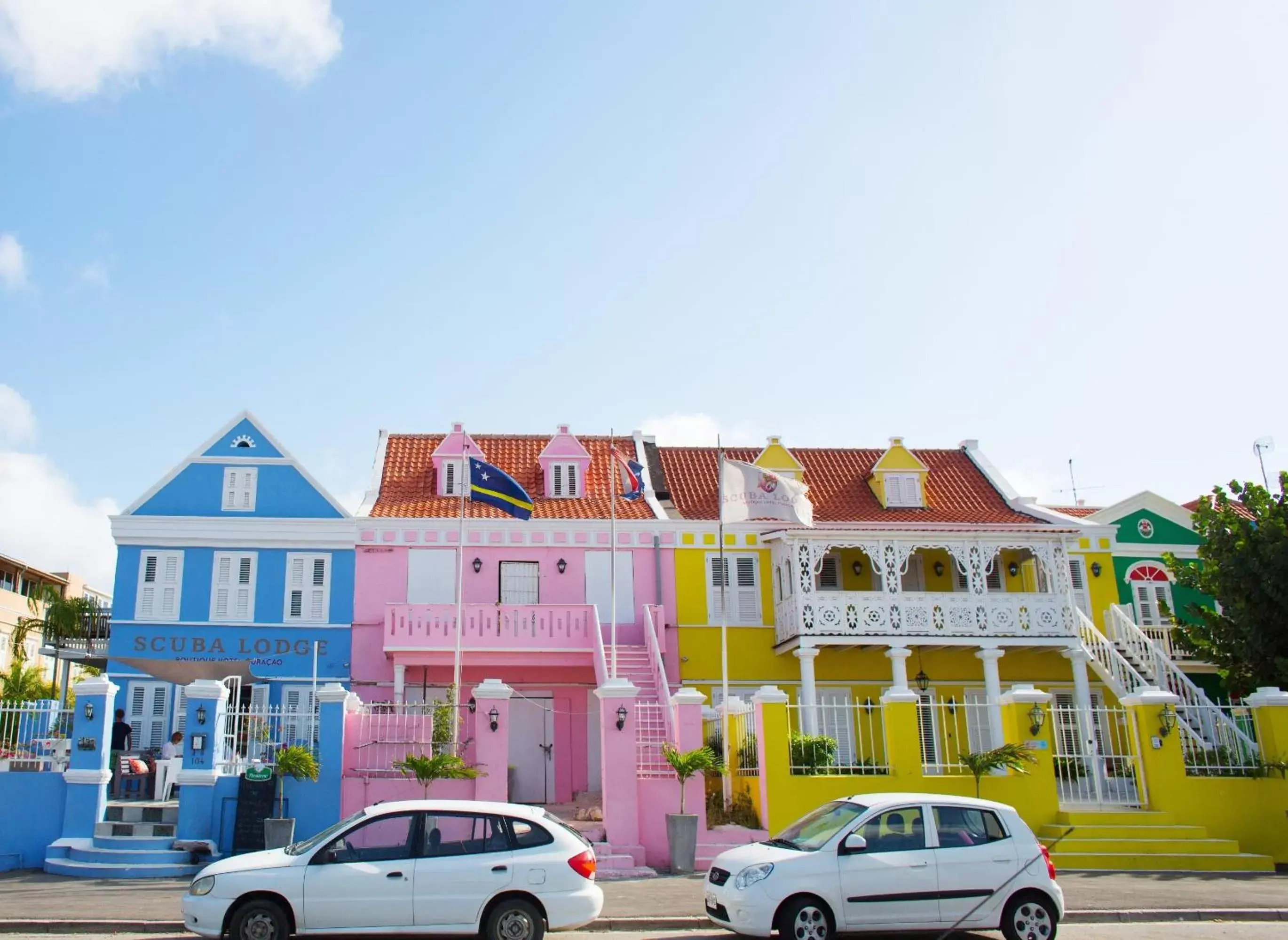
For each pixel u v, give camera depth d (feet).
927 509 96.99
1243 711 64.80
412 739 59.82
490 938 35.55
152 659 72.74
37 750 58.49
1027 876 38.81
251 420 88.79
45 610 148.97
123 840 55.16
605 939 40.55
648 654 83.35
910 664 90.68
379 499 91.40
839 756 71.46
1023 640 86.07
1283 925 43.45
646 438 104.58
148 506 85.97
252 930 34.96
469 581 87.56
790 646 85.81
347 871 35.68
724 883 39.04
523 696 82.12
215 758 56.59
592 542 89.76
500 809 37.70
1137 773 63.05
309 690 83.87
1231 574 72.49
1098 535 95.61
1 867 55.11
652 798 58.13
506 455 99.50
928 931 40.34
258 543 86.07
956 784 59.16
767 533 90.27
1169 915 44.70
